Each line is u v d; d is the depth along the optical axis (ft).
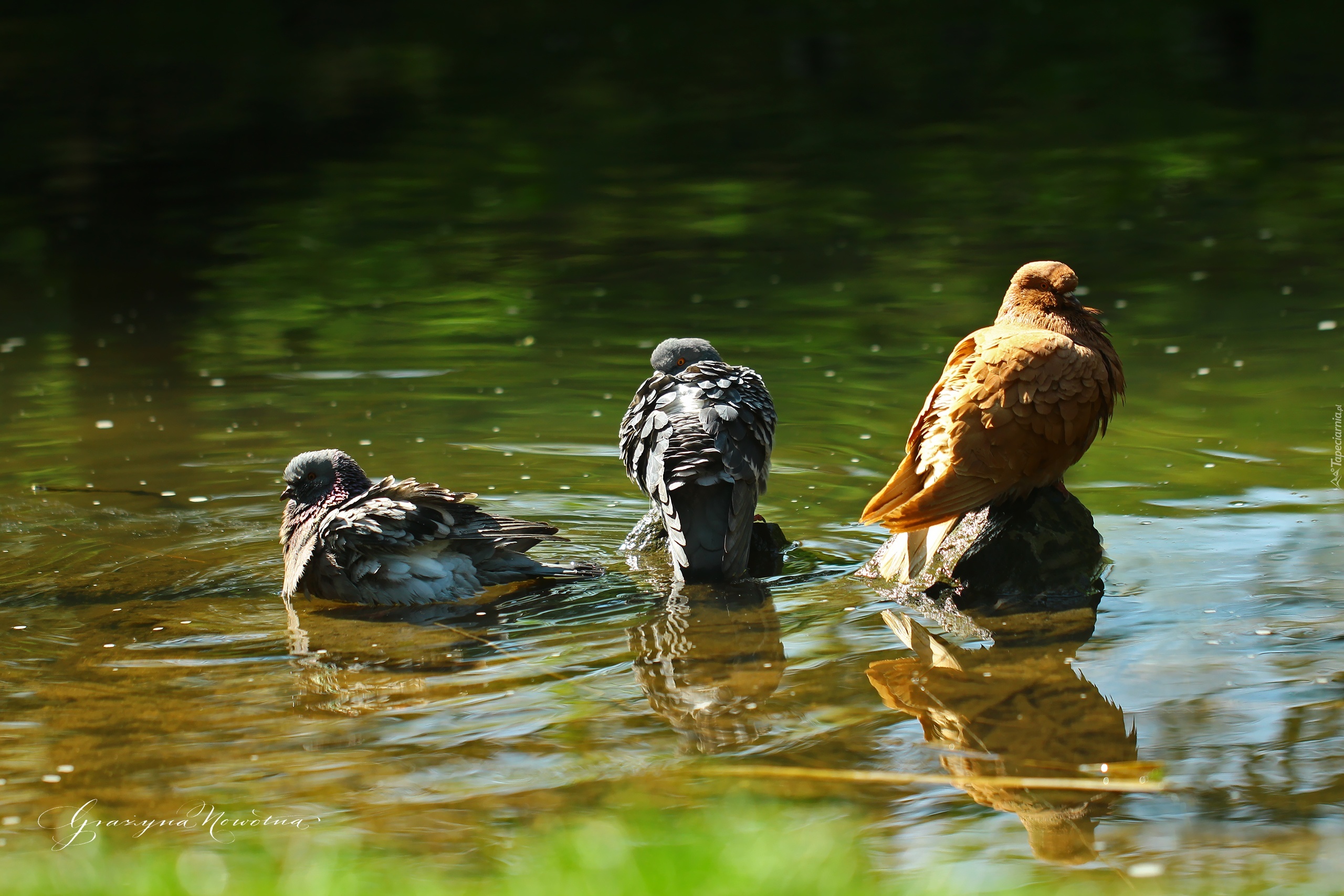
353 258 77.71
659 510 33.55
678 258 75.10
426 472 41.81
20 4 179.73
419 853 20.10
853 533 36.04
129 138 116.06
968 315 60.64
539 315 63.87
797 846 19.53
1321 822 20.42
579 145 110.22
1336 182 86.53
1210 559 32.12
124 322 64.85
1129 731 23.67
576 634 29.35
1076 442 31.32
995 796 21.58
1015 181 92.02
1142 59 138.72
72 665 27.76
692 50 154.71
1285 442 40.65
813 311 62.49
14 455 44.29
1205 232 75.41
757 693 25.73
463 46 160.25
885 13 175.94
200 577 33.58
